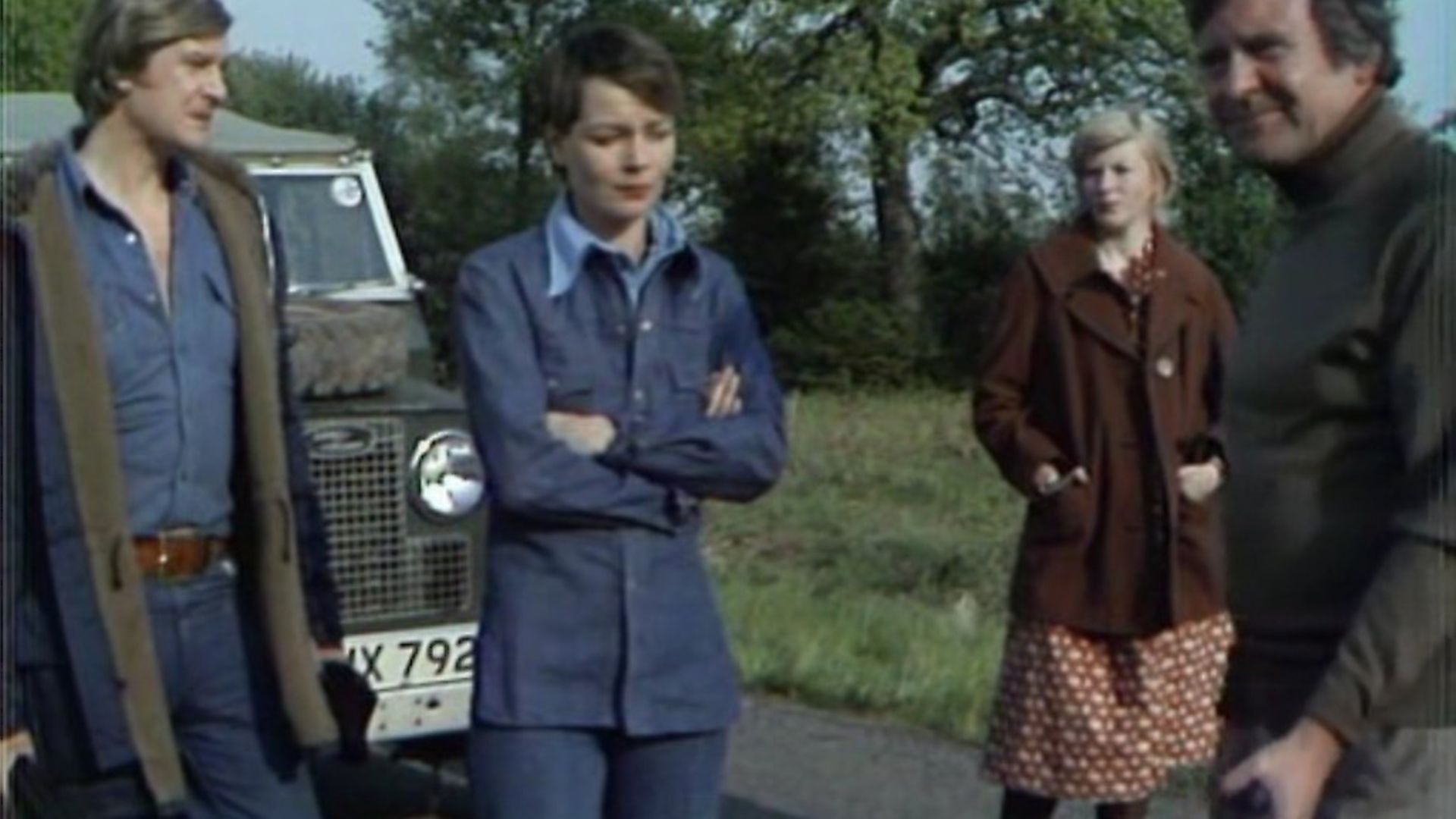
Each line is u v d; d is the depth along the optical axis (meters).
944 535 16.58
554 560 4.89
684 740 4.95
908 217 46.00
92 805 5.11
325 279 9.31
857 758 9.20
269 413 5.24
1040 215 46.44
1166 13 44.09
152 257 5.12
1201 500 6.58
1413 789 3.86
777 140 45.00
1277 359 4.05
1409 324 3.88
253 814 5.24
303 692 5.25
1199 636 6.64
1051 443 6.64
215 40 5.12
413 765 9.08
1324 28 3.98
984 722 9.65
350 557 7.68
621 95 4.87
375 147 40.94
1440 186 3.91
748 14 45.53
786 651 10.97
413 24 44.94
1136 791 6.64
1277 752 3.88
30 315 4.96
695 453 4.92
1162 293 6.60
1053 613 6.63
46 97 9.18
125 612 5.02
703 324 5.02
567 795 4.87
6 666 5.00
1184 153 29.39
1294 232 4.11
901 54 45.06
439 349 9.65
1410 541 3.82
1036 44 46.06
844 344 40.69
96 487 4.99
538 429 4.86
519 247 5.01
